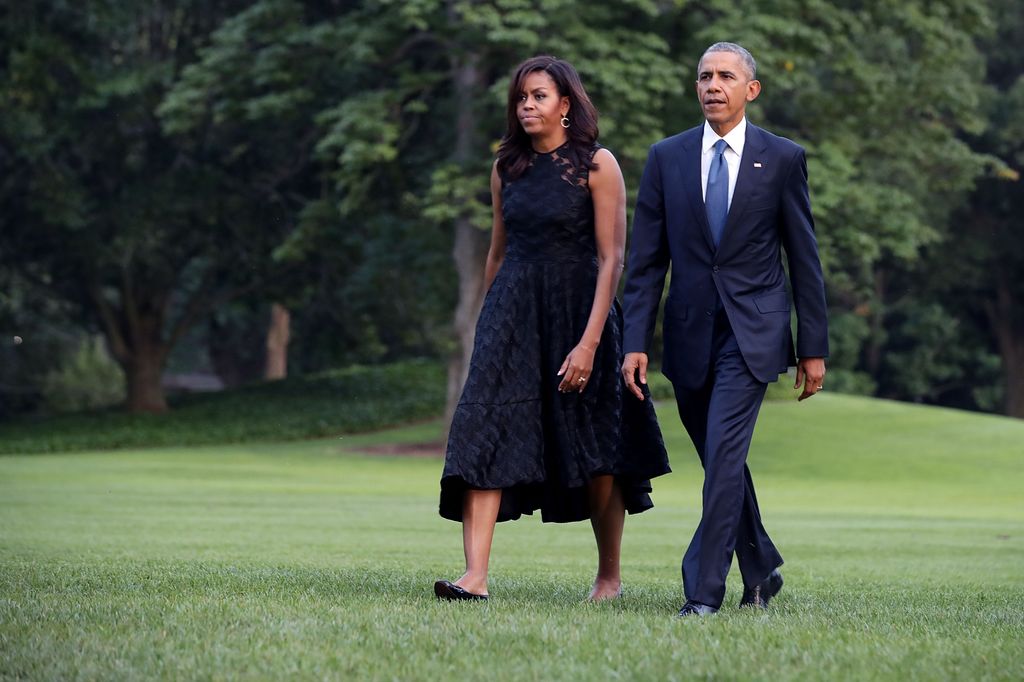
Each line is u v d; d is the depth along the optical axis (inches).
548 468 695.1
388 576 776.3
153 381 4963.1
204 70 3614.7
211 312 5767.7
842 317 6225.4
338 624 513.0
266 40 3538.4
